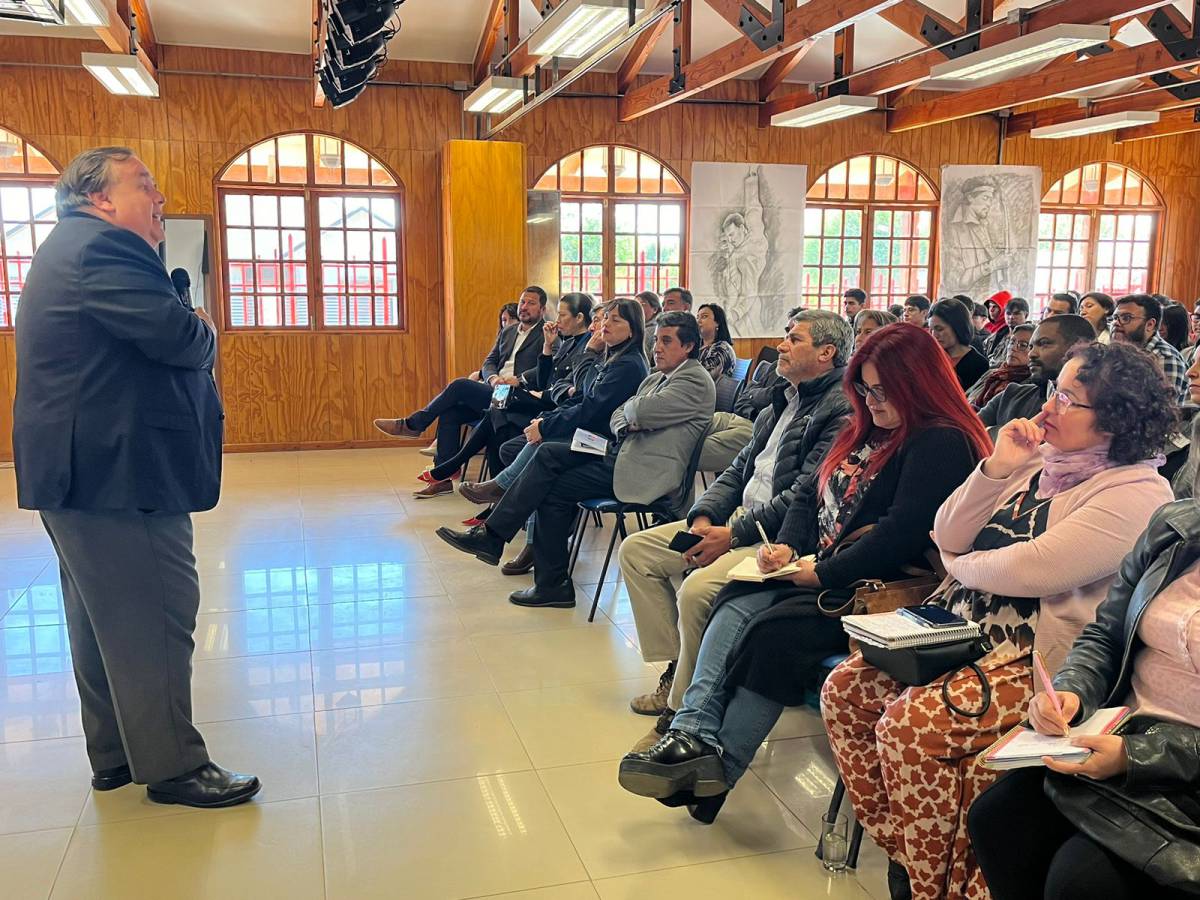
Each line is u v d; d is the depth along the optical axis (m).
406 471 6.96
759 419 3.03
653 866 2.14
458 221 7.46
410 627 3.71
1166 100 8.24
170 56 7.27
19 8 4.44
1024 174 9.41
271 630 3.67
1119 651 1.59
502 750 2.70
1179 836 1.33
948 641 1.78
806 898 2.03
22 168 7.10
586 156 8.46
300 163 7.70
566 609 3.95
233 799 2.39
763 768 2.61
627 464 3.72
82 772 2.56
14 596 4.04
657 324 3.76
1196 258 10.05
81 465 2.14
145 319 2.12
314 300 7.88
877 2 4.34
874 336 2.27
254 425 7.85
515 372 6.27
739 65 5.88
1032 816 1.51
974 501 1.88
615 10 4.62
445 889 2.05
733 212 8.80
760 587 2.32
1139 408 1.70
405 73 7.80
